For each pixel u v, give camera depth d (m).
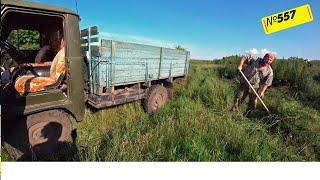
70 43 3.86
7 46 4.27
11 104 3.39
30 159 3.70
